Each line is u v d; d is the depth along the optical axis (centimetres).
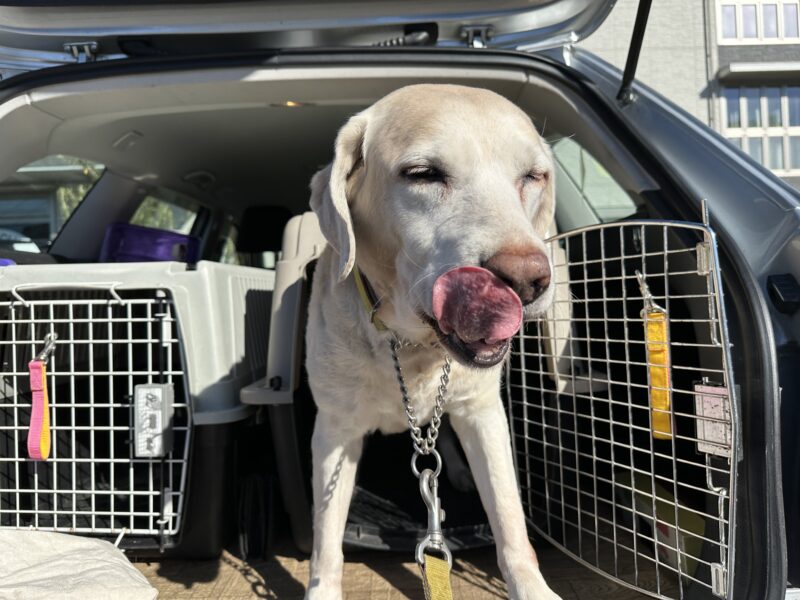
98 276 80
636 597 70
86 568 68
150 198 157
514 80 97
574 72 96
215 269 86
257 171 158
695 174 77
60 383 90
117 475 96
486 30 99
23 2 90
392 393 77
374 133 70
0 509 82
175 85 100
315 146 141
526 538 75
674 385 80
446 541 84
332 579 73
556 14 96
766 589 54
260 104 112
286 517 98
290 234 94
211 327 83
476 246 56
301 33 98
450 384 76
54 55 102
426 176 64
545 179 77
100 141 126
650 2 75
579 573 78
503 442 79
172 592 75
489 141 64
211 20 94
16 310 84
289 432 84
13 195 128
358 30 97
